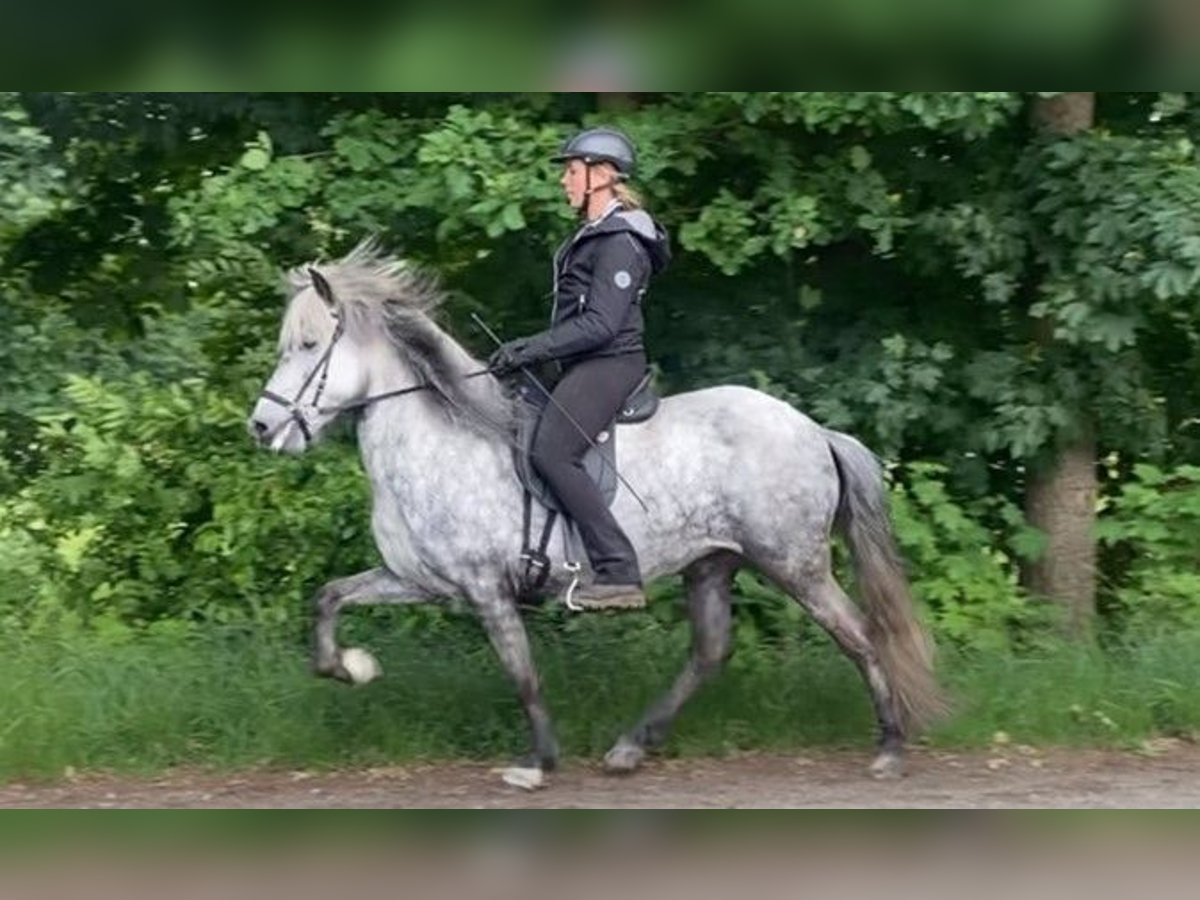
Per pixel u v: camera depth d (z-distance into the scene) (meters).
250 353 10.16
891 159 9.31
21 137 9.50
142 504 9.84
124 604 9.78
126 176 10.40
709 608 7.68
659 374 9.59
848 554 7.77
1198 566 9.26
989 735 8.11
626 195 7.20
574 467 7.03
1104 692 8.26
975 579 9.10
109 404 9.80
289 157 9.03
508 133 8.59
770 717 8.17
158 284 10.88
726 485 7.25
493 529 7.12
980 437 9.39
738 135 9.01
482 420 7.16
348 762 7.81
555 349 6.97
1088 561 9.63
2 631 9.36
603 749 7.95
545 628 8.99
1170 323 9.79
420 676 8.25
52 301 10.94
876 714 7.66
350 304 7.15
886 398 9.12
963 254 9.07
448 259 9.61
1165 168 8.82
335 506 9.51
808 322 9.64
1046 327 9.50
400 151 8.95
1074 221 8.94
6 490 10.60
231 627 9.17
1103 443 9.69
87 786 7.53
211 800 7.30
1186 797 7.29
